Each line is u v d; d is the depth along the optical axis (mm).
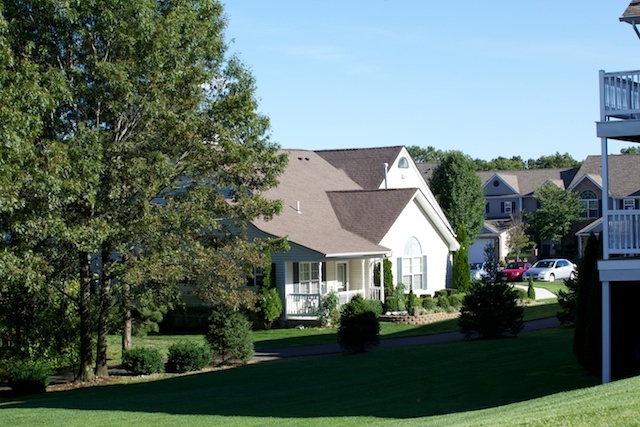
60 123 22812
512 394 18203
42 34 22172
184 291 39312
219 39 25375
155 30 22234
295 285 39000
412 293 40031
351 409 17188
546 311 41281
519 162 140125
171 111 22969
